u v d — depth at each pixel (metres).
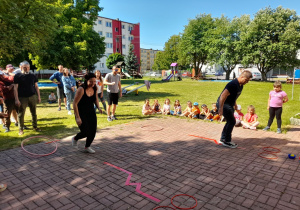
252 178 3.51
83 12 29.00
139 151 4.80
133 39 67.75
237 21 37.16
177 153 4.68
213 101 13.03
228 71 40.81
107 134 6.17
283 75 50.41
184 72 61.12
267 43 31.52
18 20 11.25
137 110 10.26
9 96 6.19
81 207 2.75
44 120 8.02
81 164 4.09
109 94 7.77
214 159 4.32
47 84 25.36
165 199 2.93
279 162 4.15
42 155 4.51
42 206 2.77
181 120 8.05
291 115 8.84
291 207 2.72
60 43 23.33
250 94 16.61
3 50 12.66
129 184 3.33
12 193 3.08
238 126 7.16
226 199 2.92
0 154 4.60
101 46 29.66
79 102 4.36
